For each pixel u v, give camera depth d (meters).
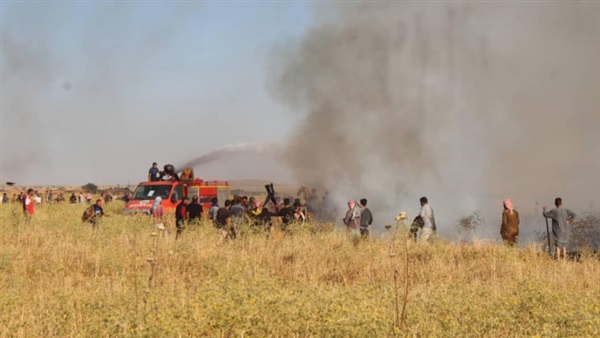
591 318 16.91
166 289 22.27
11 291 22.00
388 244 34.50
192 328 16.47
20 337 16.48
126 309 17.67
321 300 18.02
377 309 17.20
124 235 37.00
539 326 17.50
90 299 19.59
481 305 19.09
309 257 31.78
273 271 27.55
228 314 16.88
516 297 20.11
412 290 22.05
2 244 35.03
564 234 35.47
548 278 26.22
